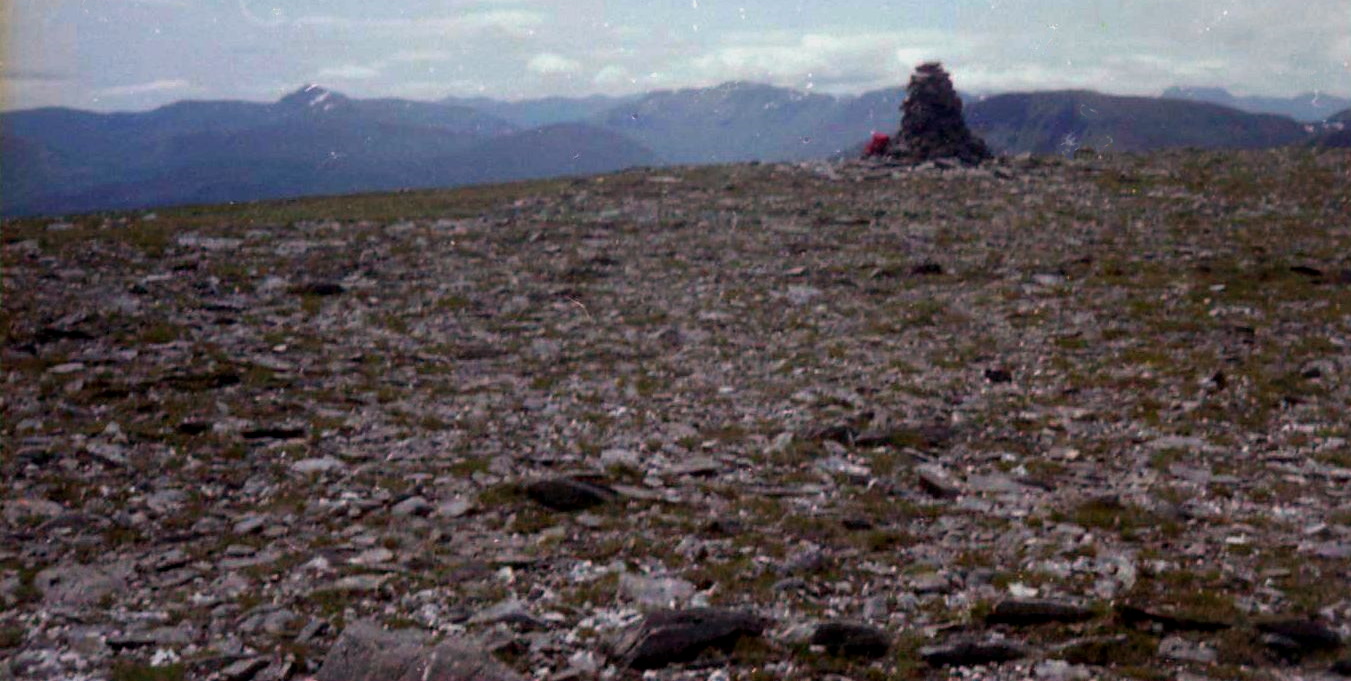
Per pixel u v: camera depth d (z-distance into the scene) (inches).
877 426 814.5
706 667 406.6
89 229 1649.9
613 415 854.5
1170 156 2608.3
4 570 506.6
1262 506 637.3
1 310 1094.4
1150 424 829.2
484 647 393.7
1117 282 1378.0
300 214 1952.5
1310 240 1594.5
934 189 2204.7
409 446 754.8
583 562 533.3
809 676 399.9
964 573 523.8
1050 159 2613.2
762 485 682.8
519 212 2001.7
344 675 377.4
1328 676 399.2
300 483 666.2
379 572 511.2
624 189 2309.3
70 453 695.1
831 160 2802.7
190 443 736.3
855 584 509.0
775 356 1074.1
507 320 1211.9
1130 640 427.8
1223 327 1135.0
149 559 531.5
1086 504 636.7
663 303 1310.3
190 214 1945.1
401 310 1240.8
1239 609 457.7
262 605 461.7
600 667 404.8
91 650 412.2
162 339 1036.5
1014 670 407.5
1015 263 1504.7
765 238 1715.1
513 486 652.7
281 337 1080.8
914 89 2711.6
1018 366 1025.5
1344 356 1008.9
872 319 1229.1
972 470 724.7
